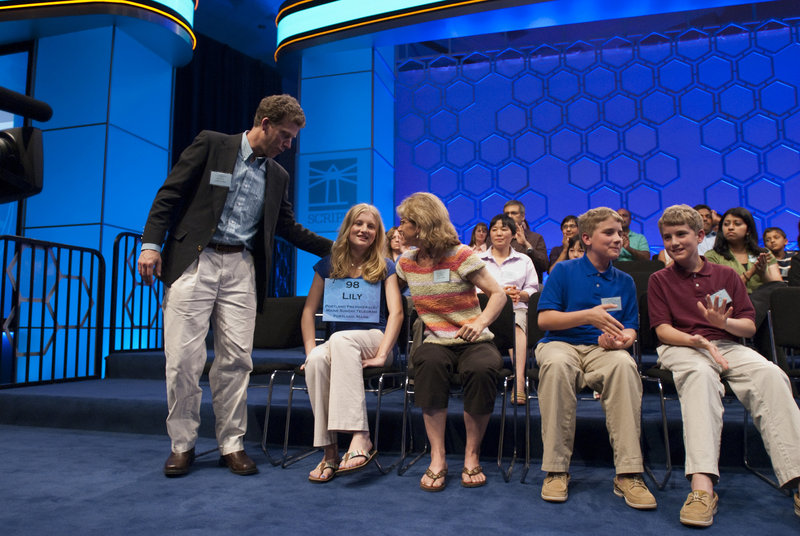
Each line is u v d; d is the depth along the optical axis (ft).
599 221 7.05
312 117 19.11
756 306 8.18
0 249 15.42
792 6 17.87
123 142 15.76
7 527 5.01
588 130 19.20
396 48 20.92
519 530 5.04
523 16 16.75
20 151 3.20
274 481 6.64
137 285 15.85
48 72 15.92
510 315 8.35
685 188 18.29
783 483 5.57
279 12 19.35
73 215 15.29
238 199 7.09
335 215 18.54
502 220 10.78
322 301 8.13
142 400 9.44
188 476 6.82
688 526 5.16
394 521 5.25
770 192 17.58
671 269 7.09
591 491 6.28
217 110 22.03
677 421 7.50
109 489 6.23
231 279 7.13
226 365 7.13
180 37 16.14
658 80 18.76
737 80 18.13
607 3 16.14
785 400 5.71
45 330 15.16
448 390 6.56
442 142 20.30
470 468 6.55
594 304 7.06
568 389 6.23
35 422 10.03
